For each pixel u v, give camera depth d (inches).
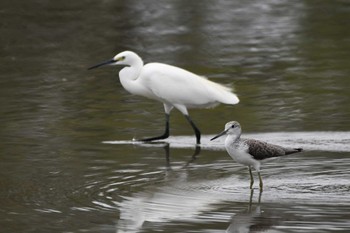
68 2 1272.1
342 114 723.4
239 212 469.7
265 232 435.5
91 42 1053.8
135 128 698.8
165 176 550.6
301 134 657.6
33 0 1275.8
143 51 1005.8
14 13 1200.8
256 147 506.6
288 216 460.4
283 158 590.6
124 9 1229.7
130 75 679.7
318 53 979.9
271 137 649.0
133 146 638.5
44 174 557.3
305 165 571.2
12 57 987.3
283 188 516.7
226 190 515.2
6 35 1091.9
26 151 620.1
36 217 468.4
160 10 1226.0
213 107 706.8
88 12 1209.4
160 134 679.1
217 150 626.2
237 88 833.5
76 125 705.0
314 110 741.3
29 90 836.6
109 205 487.8
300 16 1181.1
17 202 497.4
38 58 981.2
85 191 517.3
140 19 1171.9
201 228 444.8
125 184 531.8
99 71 922.1
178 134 681.6
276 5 1254.9
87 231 444.1
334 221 450.0
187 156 607.8
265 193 506.6
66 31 1107.9
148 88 674.8
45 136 667.4
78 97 810.2
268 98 791.1
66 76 898.7
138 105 780.6
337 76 869.2
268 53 986.7
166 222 455.2
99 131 686.5
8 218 467.5
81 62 962.7
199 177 547.8
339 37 1058.1
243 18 1177.4
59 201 497.7
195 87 664.4
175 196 503.5
